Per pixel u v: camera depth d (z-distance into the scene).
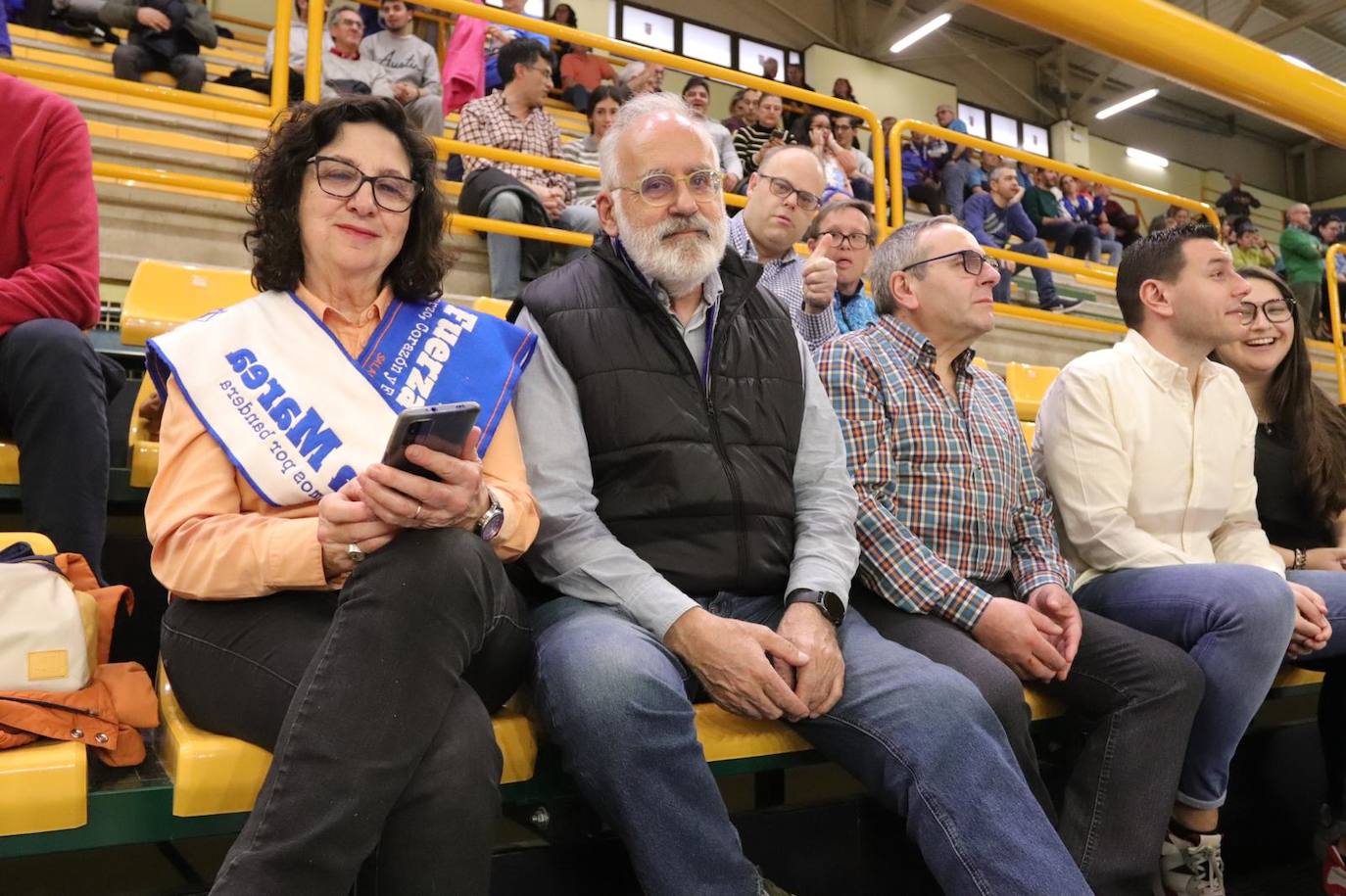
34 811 1.05
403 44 5.17
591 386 1.57
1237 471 2.17
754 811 1.65
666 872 1.19
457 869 1.04
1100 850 1.61
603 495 1.57
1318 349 7.09
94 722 1.15
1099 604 1.94
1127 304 2.15
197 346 1.30
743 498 1.57
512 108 4.08
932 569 1.72
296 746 1.00
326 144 1.38
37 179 1.73
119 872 1.72
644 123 1.67
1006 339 5.17
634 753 1.21
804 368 1.78
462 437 1.12
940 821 1.31
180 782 1.11
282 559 1.15
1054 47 13.27
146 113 4.16
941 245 1.94
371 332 1.42
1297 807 2.33
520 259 3.64
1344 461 2.35
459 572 1.11
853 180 6.84
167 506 1.24
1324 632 1.89
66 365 1.55
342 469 1.25
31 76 2.83
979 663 1.55
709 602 1.54
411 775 1.04
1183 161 14.63
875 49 12.28
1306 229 8.55
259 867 0.94
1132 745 1.63
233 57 6.63
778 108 6.68
